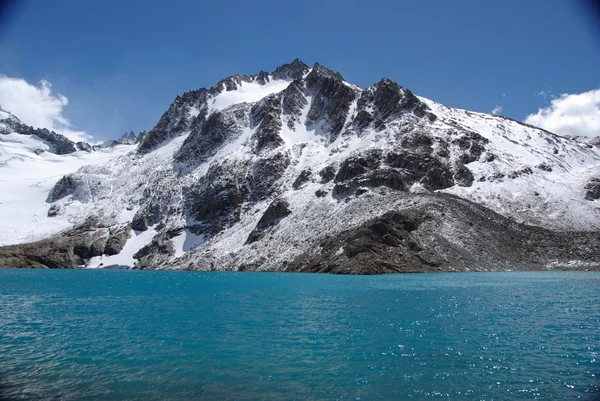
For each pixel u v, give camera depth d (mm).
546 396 18469
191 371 21984
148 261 124688
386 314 36438
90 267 128625
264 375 21281
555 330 30125
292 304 42531
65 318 36156
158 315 37188
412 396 18609
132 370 22156
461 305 40844
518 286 56031
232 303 44031
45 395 18859
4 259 128375
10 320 35375
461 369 21938
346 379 20656
